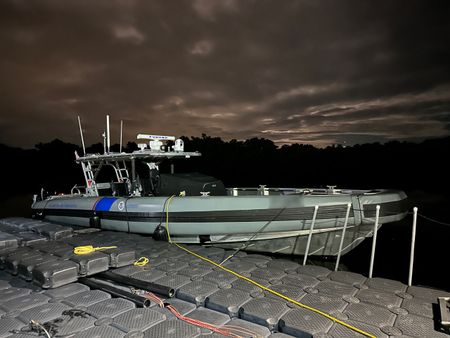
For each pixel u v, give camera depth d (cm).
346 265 584
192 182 582
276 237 511
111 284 350
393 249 701
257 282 344
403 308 278
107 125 641
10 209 1650
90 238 529
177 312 286
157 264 409
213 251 467
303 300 296
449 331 240
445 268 586
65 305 293
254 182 2761
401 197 524
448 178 2412
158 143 600
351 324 252
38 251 409
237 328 257
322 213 482
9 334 247
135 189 602
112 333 242
